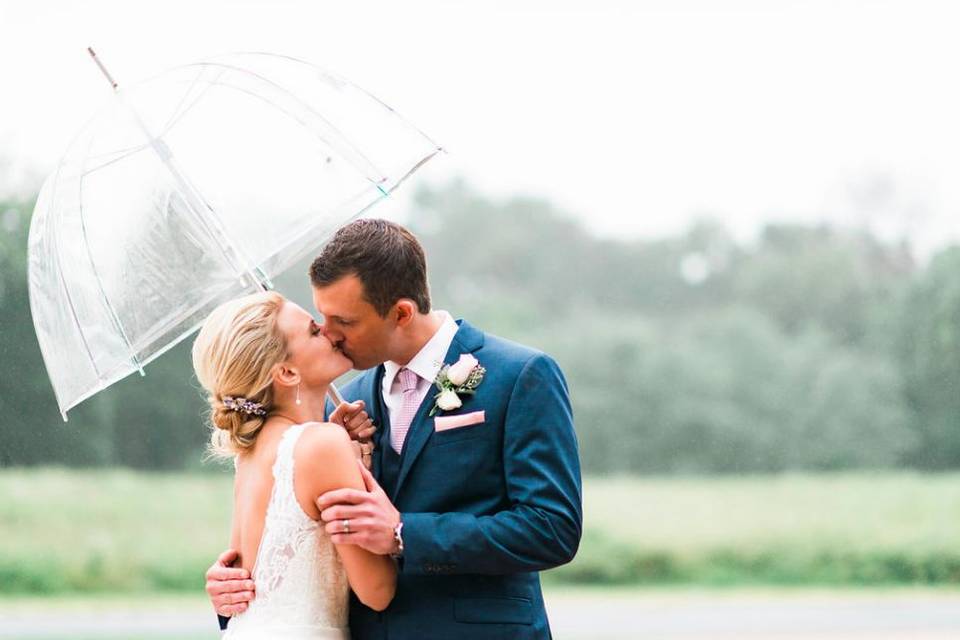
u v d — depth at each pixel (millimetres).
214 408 2830
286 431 2775
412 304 2857
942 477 25406
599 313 34094
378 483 2977
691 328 30297
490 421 2865
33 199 18359
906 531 21562
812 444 27594
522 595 2891
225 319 2787
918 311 28109
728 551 21516
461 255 36406
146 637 10562
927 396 27516
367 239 2811
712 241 34250
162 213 2859
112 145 2881
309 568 2740
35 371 17016
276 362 2783
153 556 18625
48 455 18484
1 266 16297
